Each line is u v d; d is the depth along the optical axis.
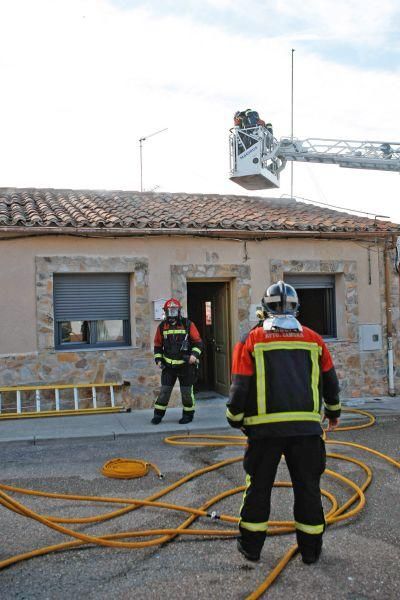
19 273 8.84
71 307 9.38
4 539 4.37
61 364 9.05
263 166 14.09
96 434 7.69
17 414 8.60
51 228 8.88
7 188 12.25
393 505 5.14
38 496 5.36
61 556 4.06
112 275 9.65
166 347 8.47
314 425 3.77
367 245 11.20
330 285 11.28
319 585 3.66
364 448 7.04
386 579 3.75
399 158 13.08
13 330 8.80
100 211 10.14
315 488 3.83
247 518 3.85
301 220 11.03
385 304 11.30
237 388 3.78
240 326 10.17
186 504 5.19
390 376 11.15
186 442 7.44
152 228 9.51
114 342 9.69
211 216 10.53
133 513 4.93
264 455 3.80
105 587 3.64
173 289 9.76
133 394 9.46
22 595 3.53
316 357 3.93
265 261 10.40
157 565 3.94
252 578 3.76
